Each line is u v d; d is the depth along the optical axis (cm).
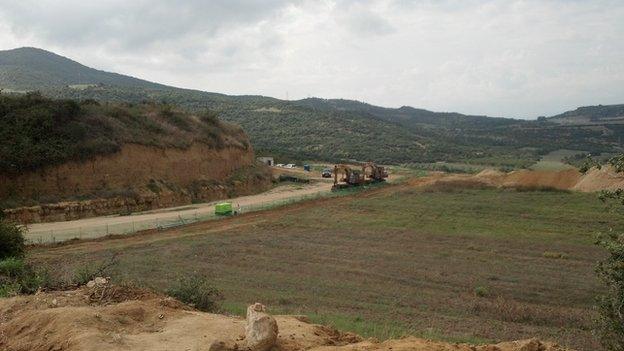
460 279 2305
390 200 4753
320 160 10444
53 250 2792
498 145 15300
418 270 2459
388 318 1633
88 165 4303
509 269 2502
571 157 11319
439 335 1368
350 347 785
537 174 5838
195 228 3581
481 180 5812
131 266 2358
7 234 1895
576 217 3812
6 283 1201
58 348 760
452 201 4600
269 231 3478
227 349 722
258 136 12331
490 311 1825
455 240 3175
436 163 11388
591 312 1838
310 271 2414
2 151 3800
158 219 3925
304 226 3644
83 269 1333
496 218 3853
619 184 4603
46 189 3947
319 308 1748
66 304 969
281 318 985
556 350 855
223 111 13738
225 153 6256
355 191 5628
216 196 5488
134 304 944
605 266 940
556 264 2611
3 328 859
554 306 1948
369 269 2472
